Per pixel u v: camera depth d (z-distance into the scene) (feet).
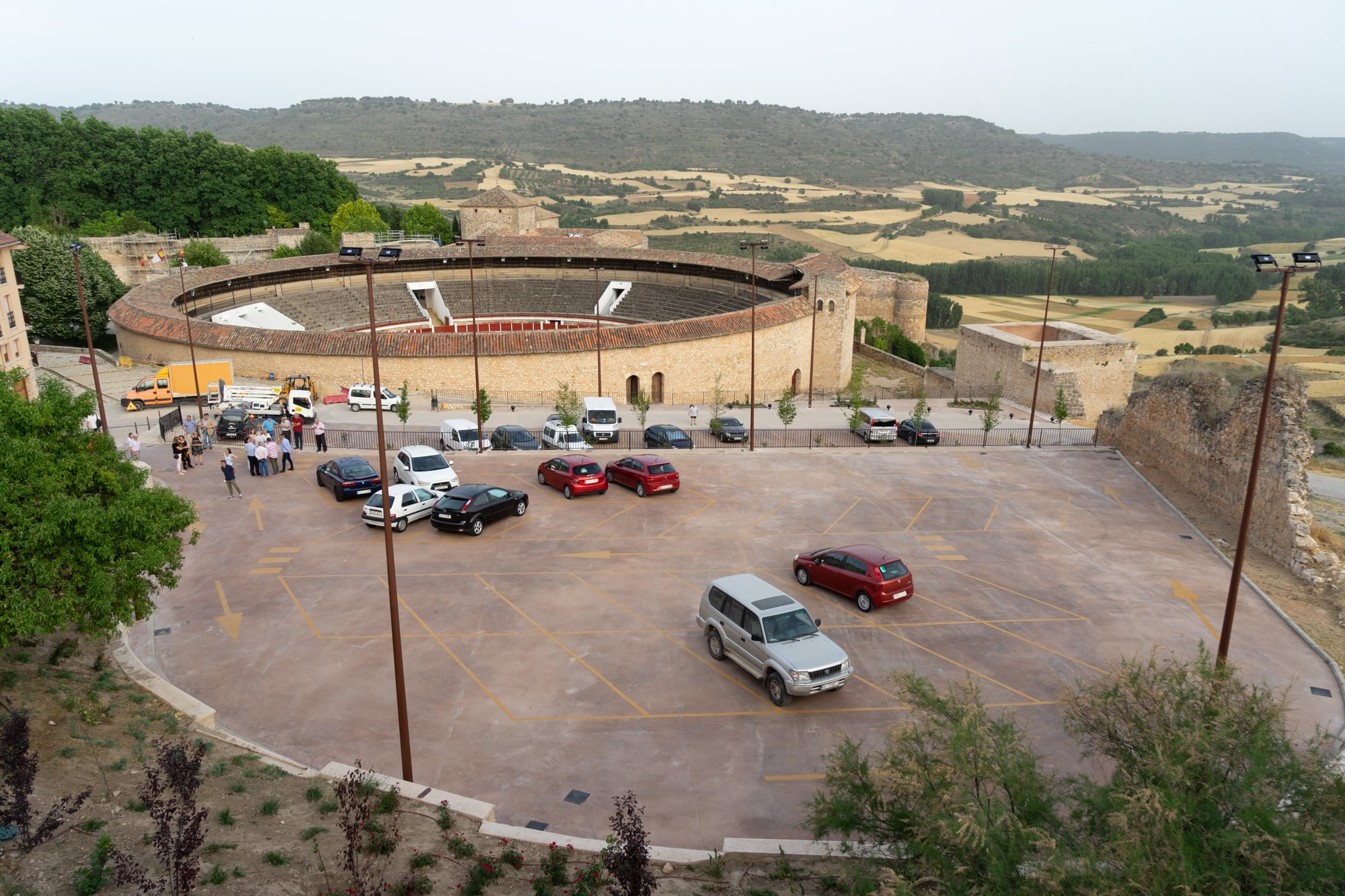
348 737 55.47
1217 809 34.76
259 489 104.63
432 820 44.37
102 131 330.54
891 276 323.98
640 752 54.54
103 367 181.78
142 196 330.95
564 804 49.42
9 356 132.05
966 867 32.89
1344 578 81.56
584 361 173.88
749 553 86.58
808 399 194.08
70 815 39.58
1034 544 90.48
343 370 168.86
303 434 133.90
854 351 268.41
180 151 331.98
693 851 43.91
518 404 169.99
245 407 143.54
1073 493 107.65
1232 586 61.05
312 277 238.48
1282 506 88.48
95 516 48.98
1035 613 74.49
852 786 40.68
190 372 152.66
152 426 136.36
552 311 246.47
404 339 170.40
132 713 52.44
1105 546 90.22
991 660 66.28
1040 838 32.94
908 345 276.21
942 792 36.04
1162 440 117.39
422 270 253.65
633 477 104.37
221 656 65.26
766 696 61.36
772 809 49.24
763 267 236.63
